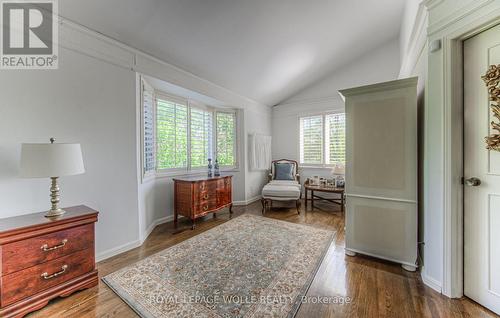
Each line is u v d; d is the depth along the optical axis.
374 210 2.14
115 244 2.34
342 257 2.24
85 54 2.09
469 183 1.52
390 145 2.05
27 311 1.43
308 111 4.97
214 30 2.57
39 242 1.50
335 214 3.77
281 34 2.99
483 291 1.48
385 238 2.09
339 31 3.34
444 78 1.59
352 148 2.25
